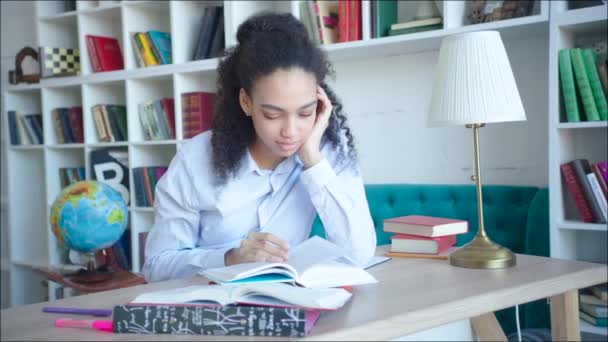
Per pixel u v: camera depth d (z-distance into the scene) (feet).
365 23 9.03
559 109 7.62
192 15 11.30
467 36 4.73
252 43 4.44
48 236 13.15
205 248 5.33
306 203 5.36
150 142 11.33
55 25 13.61
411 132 9.84
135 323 3.14
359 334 3.11
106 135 12.33
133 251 11.62
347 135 5.44
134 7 11.84
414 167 9.85
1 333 3.23
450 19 8.41
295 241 5.43
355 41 9.09
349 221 4.87
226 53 5.12
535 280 4.23
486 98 4.61
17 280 14.21
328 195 4.85
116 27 13.20
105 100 12.85
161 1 11.43
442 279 4.31
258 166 5.16
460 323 5.24
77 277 8.64
